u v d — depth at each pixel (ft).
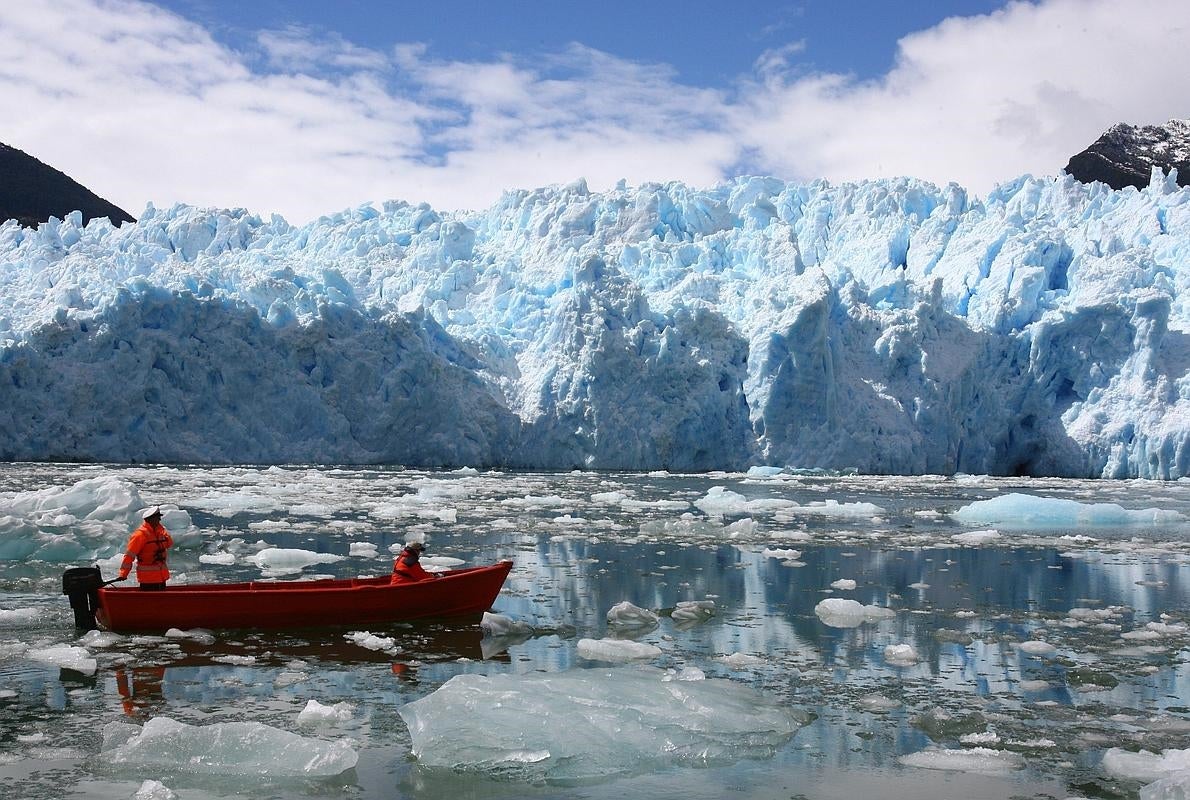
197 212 221.66
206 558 57.67
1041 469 184.03
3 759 24.26
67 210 344.28
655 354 177.58
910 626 42.60
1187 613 45.98
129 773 23.47
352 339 168.25
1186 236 192.24
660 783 23.29
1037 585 54.13
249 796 22.20
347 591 40.37
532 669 34.12
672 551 66.80
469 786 22.98
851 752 25.76
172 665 33.86
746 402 179.83
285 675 32.58
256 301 170.30
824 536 78.38
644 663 35.35
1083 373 183.21
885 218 210.59
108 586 41.32
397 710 28.94
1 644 36.22
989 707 30.22
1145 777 23.77
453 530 77.10
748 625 42.60
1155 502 122.93
